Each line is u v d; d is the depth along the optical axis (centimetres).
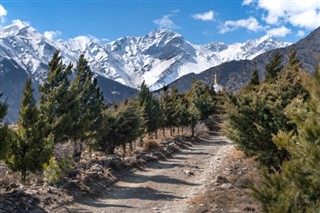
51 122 2561
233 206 1339
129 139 3136
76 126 2702
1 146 1461
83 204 1541
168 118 5034
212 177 2139
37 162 1731
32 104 2103
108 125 3016
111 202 1620
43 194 1502
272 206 711
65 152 2633
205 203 1459
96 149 3127
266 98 1708
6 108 1491
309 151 659
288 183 722
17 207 1312
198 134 5328
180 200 1650
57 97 2658
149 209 1492
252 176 1753
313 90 678
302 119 820
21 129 1759
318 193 674
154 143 3397
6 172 1917
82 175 1902
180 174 2345
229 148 3731
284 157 1501
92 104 2973
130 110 3172
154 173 2395
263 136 1514
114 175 2161
